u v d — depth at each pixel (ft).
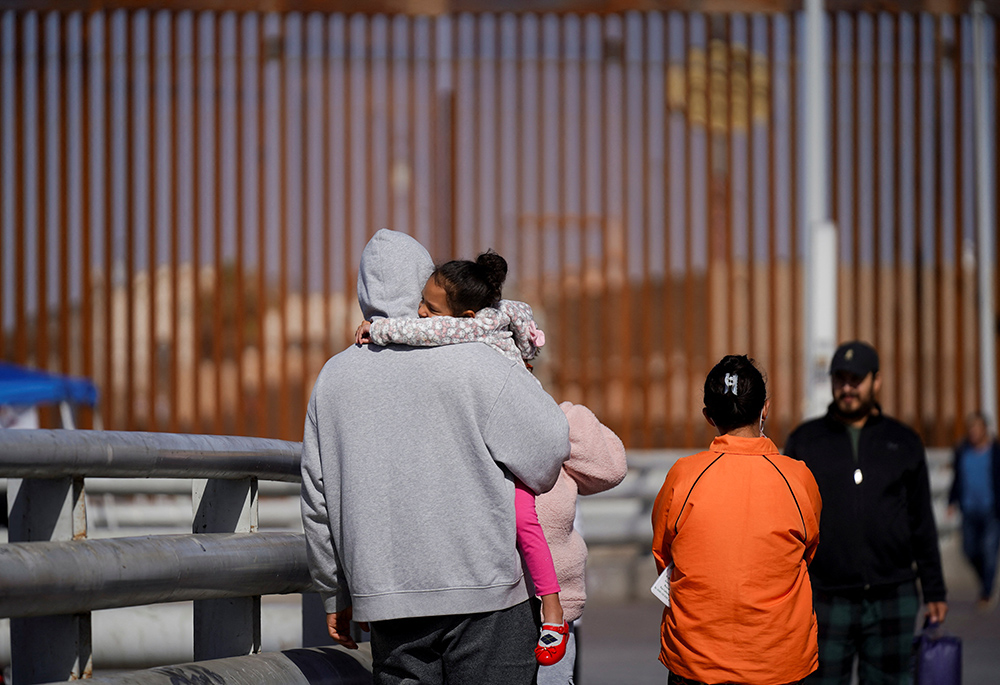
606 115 80.94
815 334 74.74
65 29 79.05
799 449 34.01
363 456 20.79
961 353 87.71
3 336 79.82
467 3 76.79
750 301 81.56
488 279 21.62
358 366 21.22
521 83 79.92
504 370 20.71
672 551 24.12
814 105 79.51
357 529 20.63
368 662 25.12
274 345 139.13
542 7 78.48
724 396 24.66
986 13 87.20
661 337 154.92
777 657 23.11
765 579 23.29
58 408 81.41
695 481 24.00
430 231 79.46
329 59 79.15
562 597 24.61
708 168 81.97
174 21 78.69
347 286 78.02
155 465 19.92
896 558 33.01
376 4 76.59
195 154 78.13
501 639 20.49
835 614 33.04
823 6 82.17
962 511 79.61
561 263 80.59
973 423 79.82
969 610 76.33
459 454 20.52
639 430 130.93
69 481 18.63
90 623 18.61
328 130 79.15
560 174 80.28
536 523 20.95
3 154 79.10
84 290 78.54
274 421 124.88
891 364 88.33
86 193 78.54
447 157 80.18
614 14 80.53
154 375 78.48
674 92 87.76
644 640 61.77
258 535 22.88
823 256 75.41
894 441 33.35
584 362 81.61
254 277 143.33
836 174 85.05
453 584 20.22
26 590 16.53
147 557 19.10
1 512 23.91
